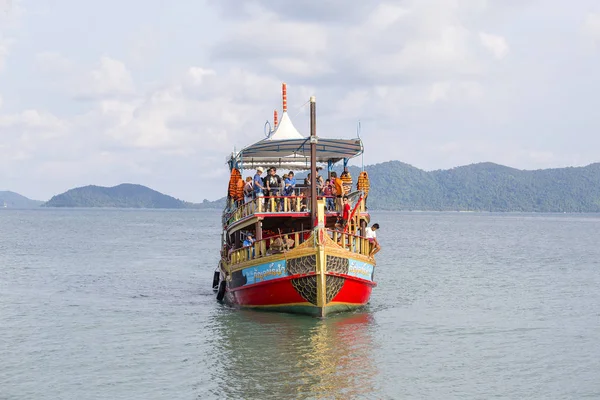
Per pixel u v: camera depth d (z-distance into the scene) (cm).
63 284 4412
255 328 2812
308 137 3055
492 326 2962
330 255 2875
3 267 5472
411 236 11794
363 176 3341
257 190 3170
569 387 2081
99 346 2573
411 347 2550
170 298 3797
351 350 2480
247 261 3139
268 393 1991
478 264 5975
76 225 16312
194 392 2006
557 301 3697
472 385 2091
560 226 18825
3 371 2238
